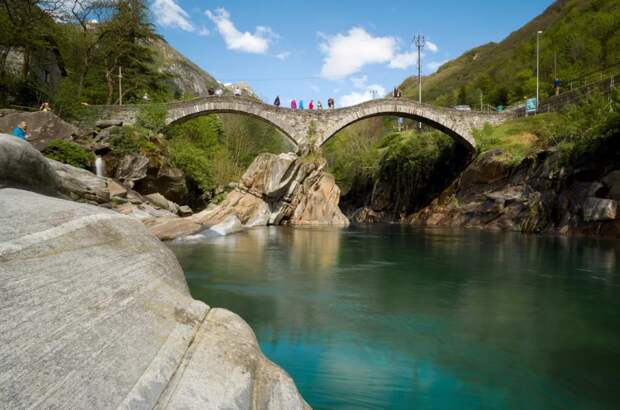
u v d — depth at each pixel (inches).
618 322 249.0
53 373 67.8
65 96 1081.4
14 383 61.4
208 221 863.7
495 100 2802.7
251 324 236.7
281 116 1425.9
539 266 458.6
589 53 2116.1
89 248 116.5
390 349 201.0
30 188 168.6
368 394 154.9
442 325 239.9
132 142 964.6
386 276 393.7
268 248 588.7
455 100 3442.4
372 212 1898.4
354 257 527.8
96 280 102.4
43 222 115.2
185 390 83.4
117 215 156.4
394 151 1824.6
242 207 1064.8
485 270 433.1
